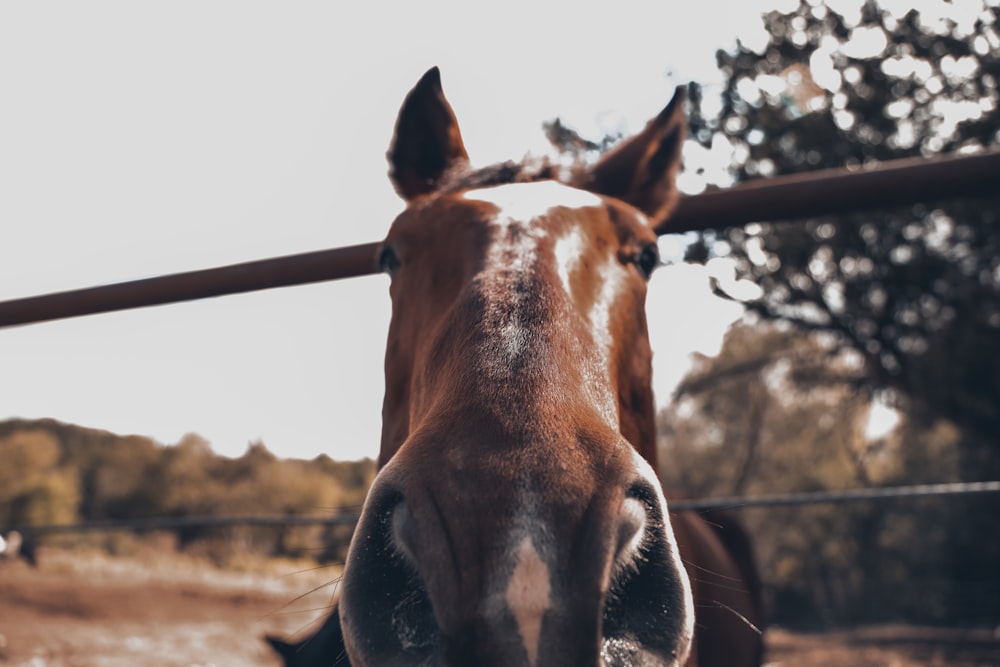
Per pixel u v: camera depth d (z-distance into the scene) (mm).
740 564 4453
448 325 1512
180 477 27562
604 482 1152
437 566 1102
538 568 1069
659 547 1211
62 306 3270
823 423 26125
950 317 15367
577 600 1067
